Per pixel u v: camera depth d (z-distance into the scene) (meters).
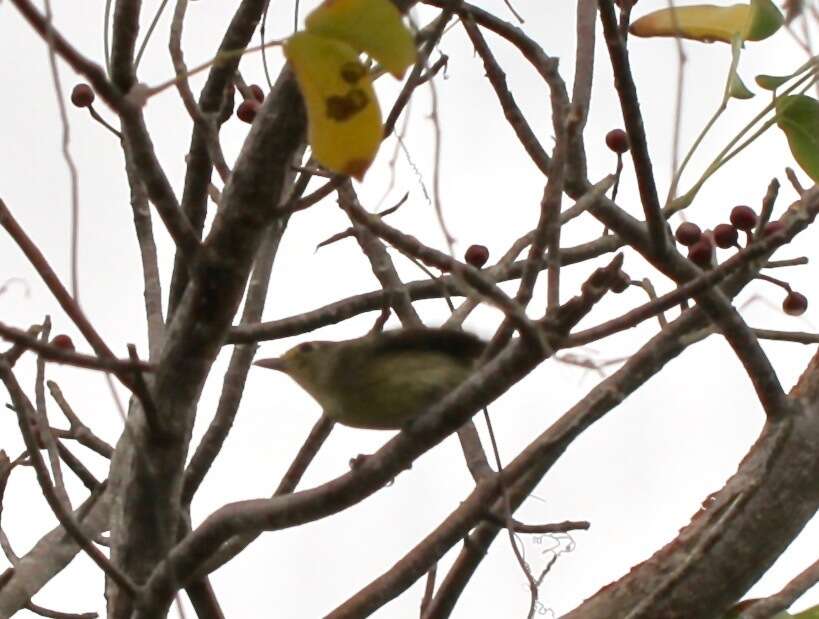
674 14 6.65
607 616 8.67
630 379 7.64
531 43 8.86
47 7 5.20
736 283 7.92
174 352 7.11
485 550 8.70
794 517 8.55
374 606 8.12
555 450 7.79
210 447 8.96
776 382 8.34
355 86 5.30
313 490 7.10
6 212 6.21
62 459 10.07
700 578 8.55
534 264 6.57
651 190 7.17
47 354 5.86
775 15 7.03
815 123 6.96
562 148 6.72
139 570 7.55
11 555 9.58
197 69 5.42
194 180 9.13
